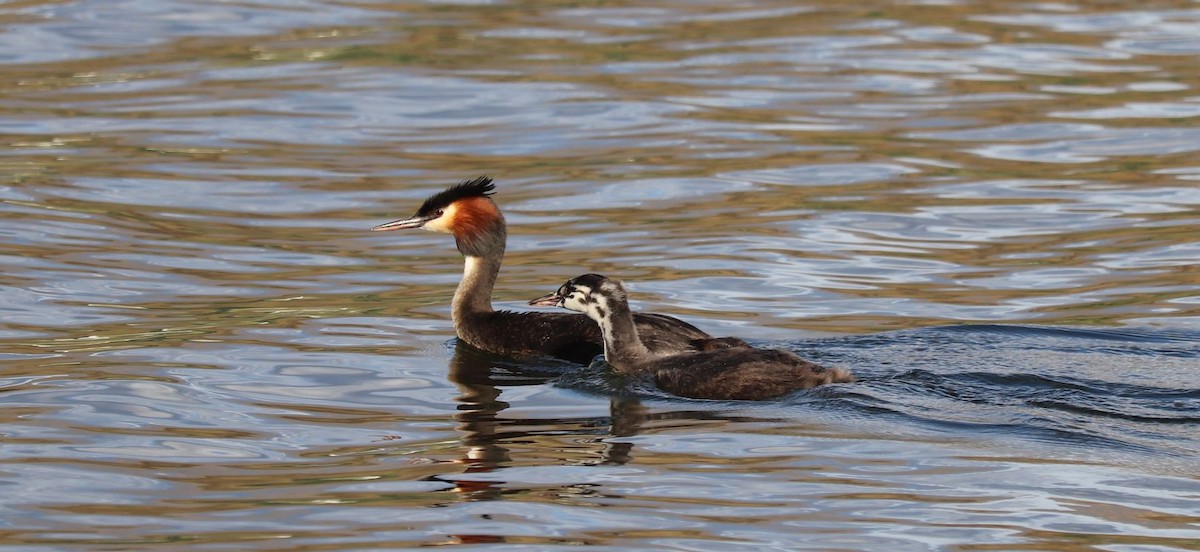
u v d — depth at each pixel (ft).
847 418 42.55
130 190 68.44
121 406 44.29
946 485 37.91
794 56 90.48
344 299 56.03
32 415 43.37
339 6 102.12
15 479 38.78
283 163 72.95
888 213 65.62
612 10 101.40
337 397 45.68
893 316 53.31
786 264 59.47
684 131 77.41
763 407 43.80
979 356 47.88
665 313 53.93
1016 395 44.21
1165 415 42.47
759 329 52.03
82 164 71.72
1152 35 94.58
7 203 65.77
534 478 38.78
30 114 79.46
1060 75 86.43
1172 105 80.64
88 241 61.62
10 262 58.54
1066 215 65.10
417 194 68.69
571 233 63.57
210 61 89.66
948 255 60.49
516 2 103.30
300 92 84.28
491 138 76.95
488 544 34.76
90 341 50.42
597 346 50.03
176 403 44.70
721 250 61.11
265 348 50.21
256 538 35.24
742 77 86.38
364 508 36.96
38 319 52.60
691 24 98.12
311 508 37.01
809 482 38.24
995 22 98.17
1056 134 76.54
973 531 35.29
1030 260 59.57
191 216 65.41
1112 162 72.28
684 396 45.42
